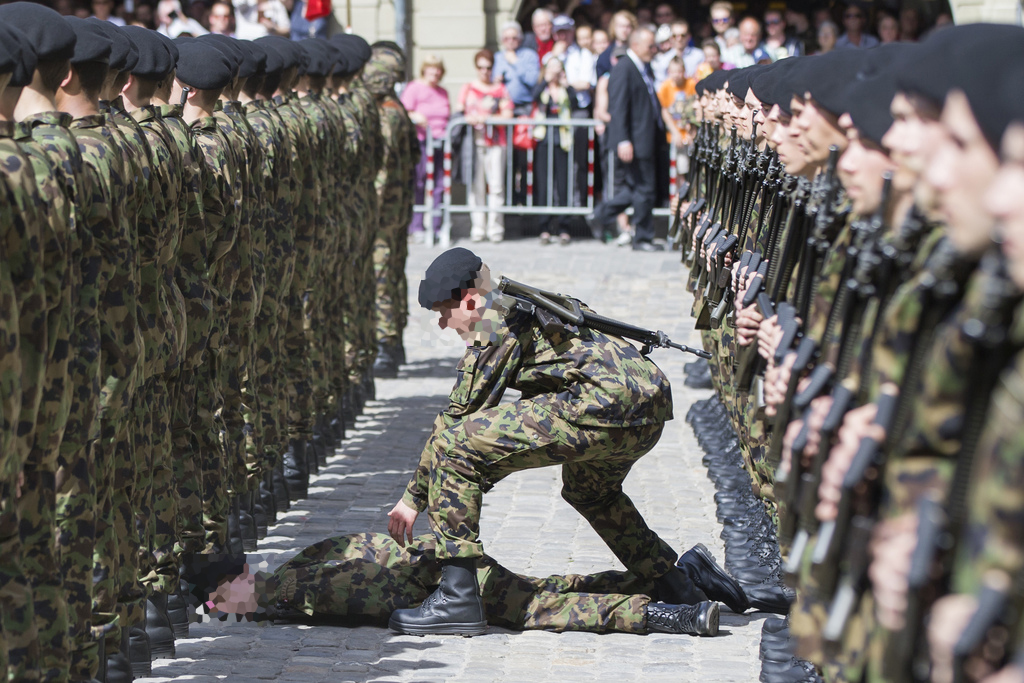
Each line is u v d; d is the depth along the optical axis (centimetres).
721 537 1714
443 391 2694
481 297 1331
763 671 1226
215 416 1465
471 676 1244
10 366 849
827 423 727
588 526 1778
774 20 4178
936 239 692
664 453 2202
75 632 1046
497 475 1362
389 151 2656
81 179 1037
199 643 1344
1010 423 521
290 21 4500
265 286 1756
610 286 3578
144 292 1226
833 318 827
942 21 4056
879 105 772
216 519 1448
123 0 4447
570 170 4144
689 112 3092
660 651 1329
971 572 541
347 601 1398
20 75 895
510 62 4225
